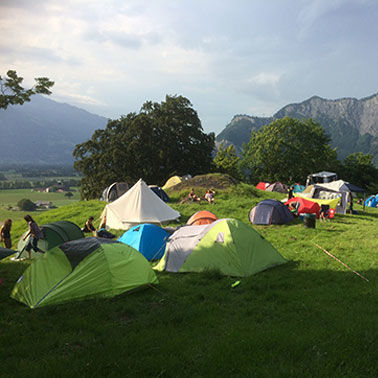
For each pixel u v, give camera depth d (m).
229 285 9.27
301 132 62.03
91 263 8.55
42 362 5.07
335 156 76.81
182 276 10.44
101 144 52.06
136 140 48.69
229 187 30.77
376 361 4.73
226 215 22.28
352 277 9.55
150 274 9.28
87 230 19.23
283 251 13.12
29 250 13.74
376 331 5.66
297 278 9.67
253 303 7.79
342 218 22.06
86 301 7.95
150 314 7.19
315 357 4.91
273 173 63.19
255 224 19.70
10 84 16.81
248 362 4.84
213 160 60.94
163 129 52.09
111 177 48.66
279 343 5.38
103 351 5.29
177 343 5.55
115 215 20.34
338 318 6.46
